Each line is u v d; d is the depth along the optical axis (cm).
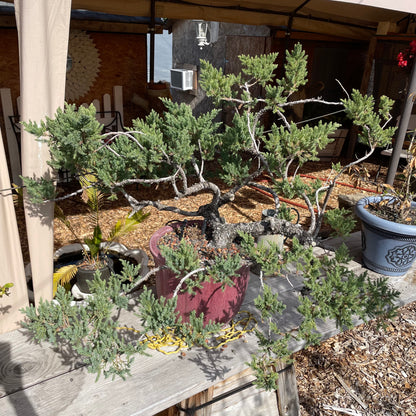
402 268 314
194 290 214
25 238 468
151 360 221
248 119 225
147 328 173
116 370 174
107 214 551
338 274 187
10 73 677
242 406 260
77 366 216
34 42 207
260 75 216
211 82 217
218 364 218
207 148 242
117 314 254
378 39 812
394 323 396
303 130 212
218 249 230
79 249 415
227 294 221
